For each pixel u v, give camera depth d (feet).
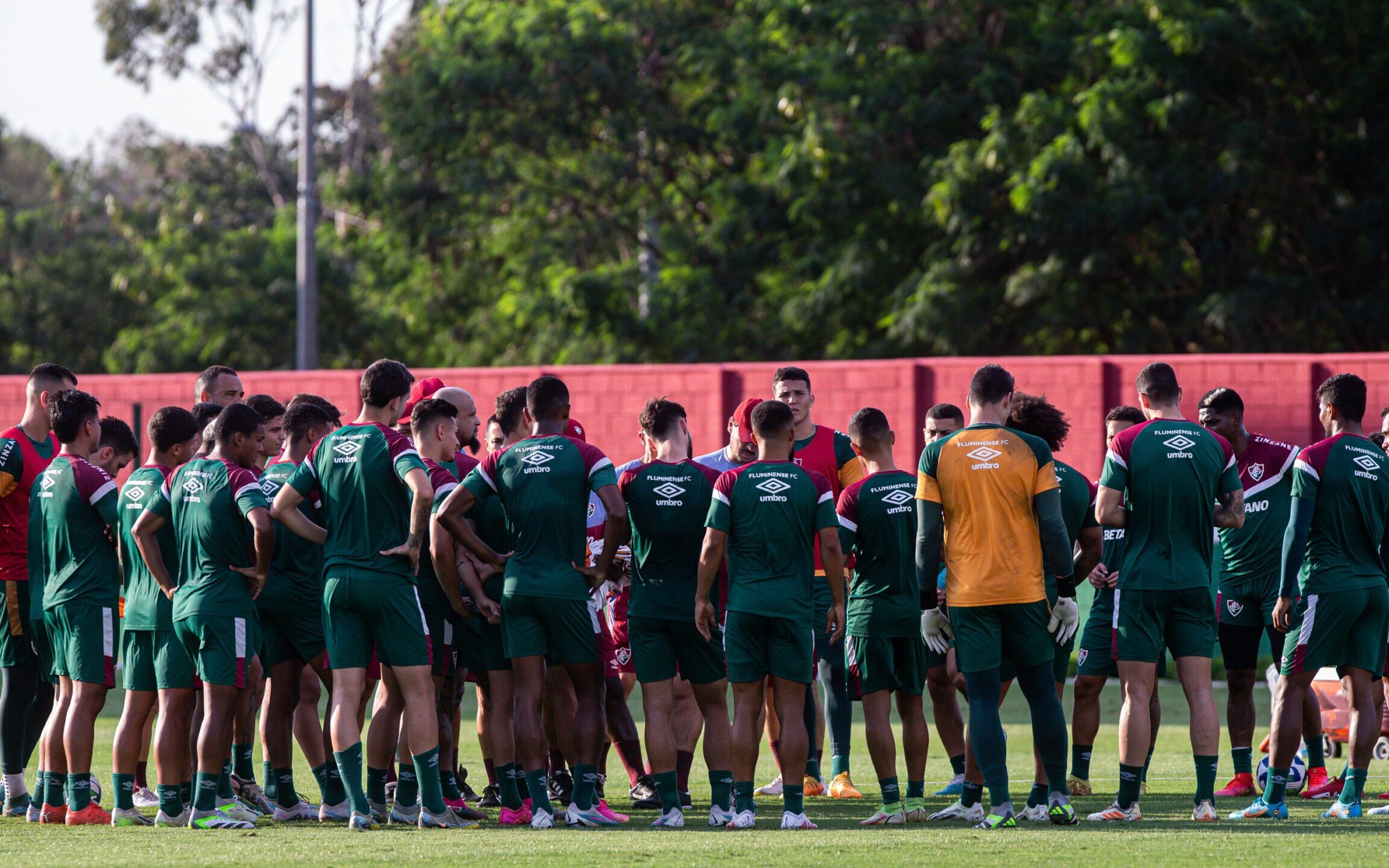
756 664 77.77
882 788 80.53
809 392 98.32
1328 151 228.43
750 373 176.96
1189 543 77.00
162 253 386.52
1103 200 215.72
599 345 269.44
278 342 367.66
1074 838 69.77
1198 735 77.61
